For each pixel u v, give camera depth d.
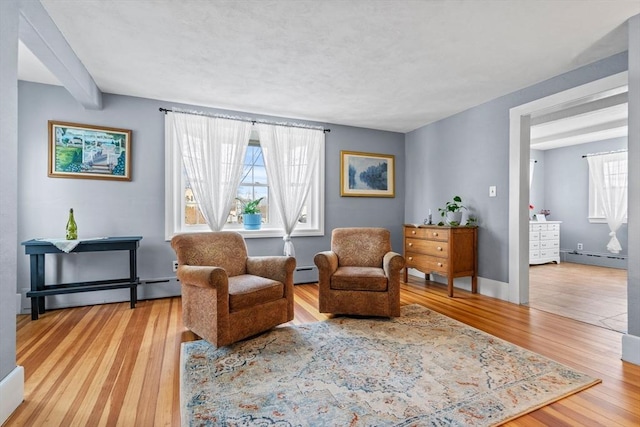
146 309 3.12
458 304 3.27
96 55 2.53
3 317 1.47
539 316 2.89
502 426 1.41
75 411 1.52
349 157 4.56
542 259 5.92
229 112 3.84
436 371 1.88
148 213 3.46
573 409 1.53
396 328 2.58
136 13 2.00
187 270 2.36
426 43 2.36
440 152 4.29
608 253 5.62
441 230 3.66
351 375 1.84
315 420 1.44
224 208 3.69
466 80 3.02
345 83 3.08
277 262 2.71
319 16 2.03
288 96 3.42
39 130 3.04
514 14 2.01
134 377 1.84
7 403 1.46
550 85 2.98
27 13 1.73
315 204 4.36
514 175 3.32
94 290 2.94
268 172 3.99
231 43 2.36
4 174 1.49
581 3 1.89
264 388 1.71
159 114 3.50
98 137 3.24
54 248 2.78
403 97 3.47
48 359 2.05
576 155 6.07
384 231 3.31
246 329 2.30
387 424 1.42
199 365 1.96
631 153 2.03
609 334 2.47
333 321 2.77
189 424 1.41
